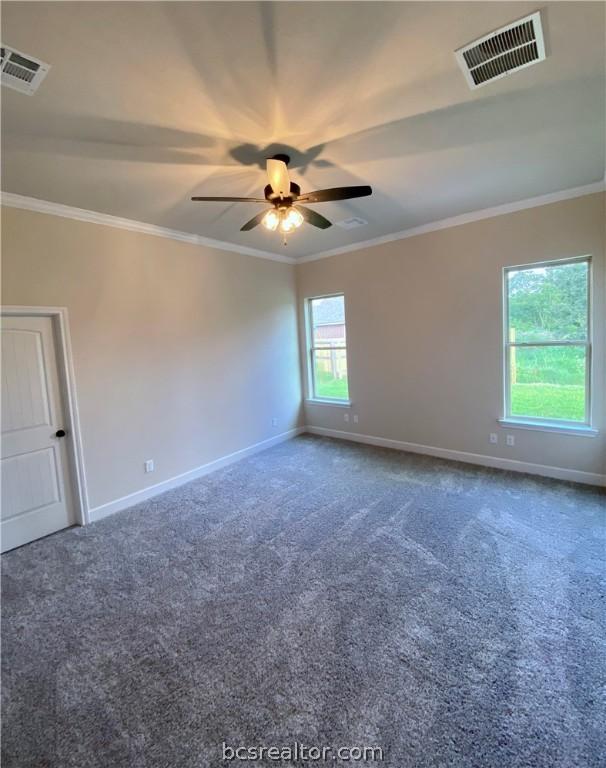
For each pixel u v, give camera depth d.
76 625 2.11
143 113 1.98
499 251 3.83
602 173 3.05
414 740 1.43
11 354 2.97
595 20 1.50
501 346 3.96
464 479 3.86
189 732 1.50
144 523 3.29
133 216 3.49
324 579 2.41
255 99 1.90
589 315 3.50
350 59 1.66
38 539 3.09
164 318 3.96
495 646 1.84
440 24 1.50
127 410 3.65
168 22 1.43
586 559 2.49
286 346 5.55
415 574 2.41
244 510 3.44
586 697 1.57
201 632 2.02
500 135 2.37
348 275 5.09
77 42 1.49
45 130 2.09
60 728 1.53
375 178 2.92
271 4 1.37
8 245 2.87
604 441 3.49
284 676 1.73
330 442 5.39
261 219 2.67
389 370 4.86
